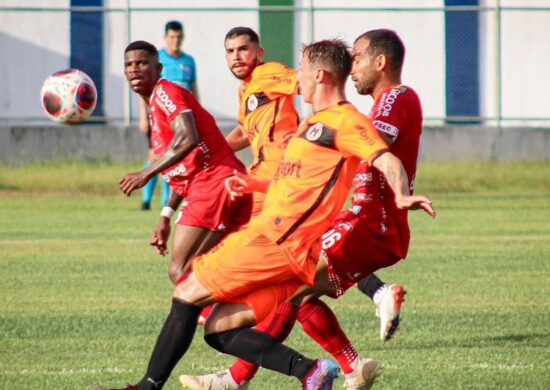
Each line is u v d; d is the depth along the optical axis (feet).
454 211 178.70
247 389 63.77
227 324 56.49
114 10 228.84
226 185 61.98
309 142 56.24
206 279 55.93
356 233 61.31
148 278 110.22
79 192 207.00
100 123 229.86
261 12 233.55
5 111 232.53
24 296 99.30
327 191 55.98
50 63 232.53
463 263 120.67
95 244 136.36
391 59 64.59
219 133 78.74
